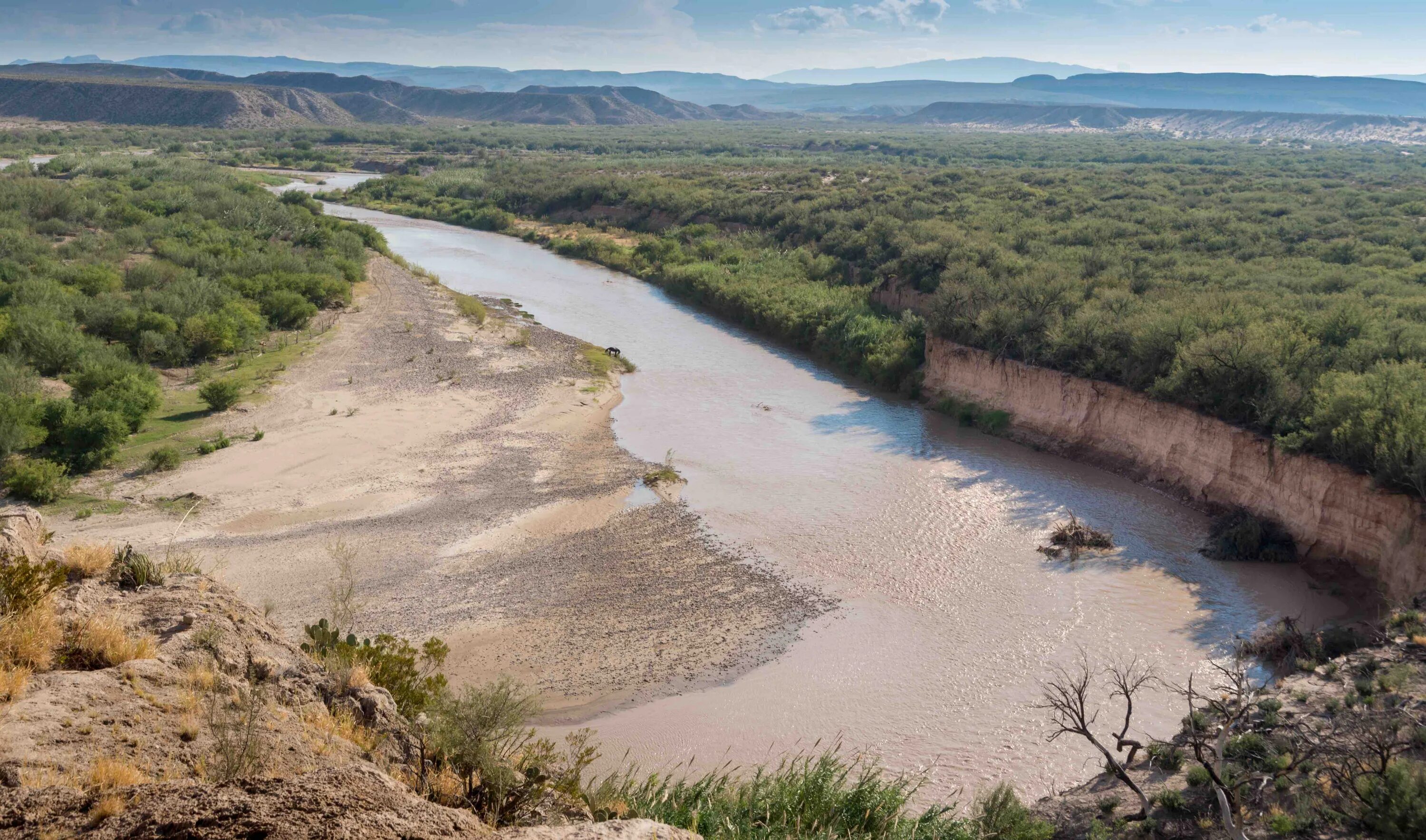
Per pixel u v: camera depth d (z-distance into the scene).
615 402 50.16
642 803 10.23
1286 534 32.28
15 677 7.13
